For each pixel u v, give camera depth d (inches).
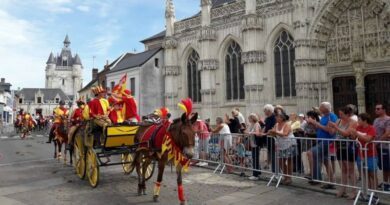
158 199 364.2
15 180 475.5
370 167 339.3
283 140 422.6
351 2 964.6
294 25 1031.0
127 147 421.1
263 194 379.9
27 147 947.3
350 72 971.3
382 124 388.5
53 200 363.9
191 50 1423.5
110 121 433.4
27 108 4220.0
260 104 1127.0
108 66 2025.1
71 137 523.2
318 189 392.8
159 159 352.5
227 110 1267.2
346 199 351.3
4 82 3206.2
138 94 1499.8
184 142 311.4
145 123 420.2
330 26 1010.7
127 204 346.0
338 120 398.6
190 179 468.8
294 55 1069.8
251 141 468.8
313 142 407.8
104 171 541.0
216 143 541.6
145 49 1833.2
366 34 942.4
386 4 884.6
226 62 1295.5
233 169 525.7
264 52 1135.6
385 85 925.2
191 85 1424.7
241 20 1206.3
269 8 1125.7
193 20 1402.6
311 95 1010.1
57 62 5900.6
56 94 4404.5
